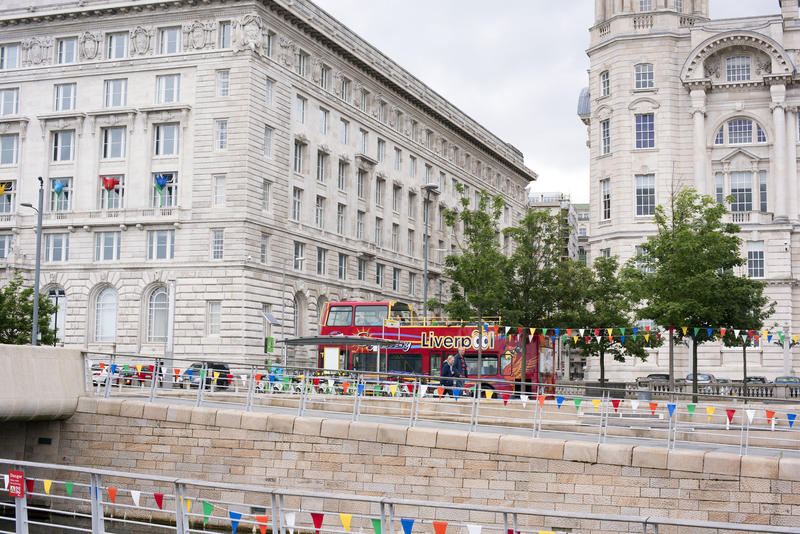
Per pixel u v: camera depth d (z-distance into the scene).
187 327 65.62
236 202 65.25
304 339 43.34
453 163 102.44
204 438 27.55
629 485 22.55
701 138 71.38
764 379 62.50
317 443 26.02
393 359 46.09
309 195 73.56
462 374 39.28
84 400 29.17
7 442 29.84
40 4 70.38
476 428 26.56
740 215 70.88
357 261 80.75
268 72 68.12
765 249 70.19
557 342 50.44
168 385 48.34
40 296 59.47
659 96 72.00
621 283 51.84
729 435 25.34
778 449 24.94
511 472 23.73
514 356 44.25
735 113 71.75
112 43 70.00
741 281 49.03
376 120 84.69
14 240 70.19
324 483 25.75
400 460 24.97
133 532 25.95
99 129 69.19
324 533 25.36
